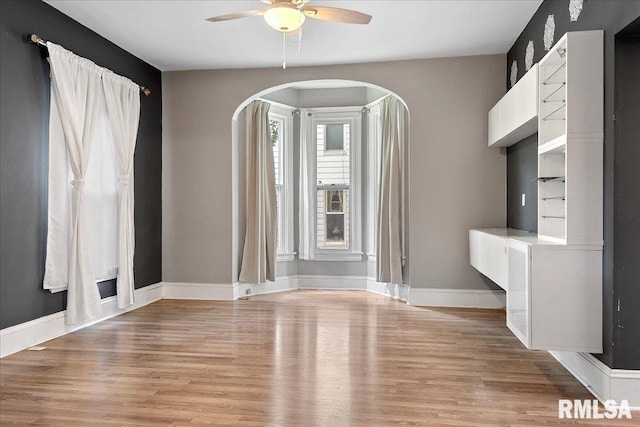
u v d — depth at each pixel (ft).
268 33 14.80
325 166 21.47
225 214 18.67
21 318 11.98
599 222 8.83
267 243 19.92
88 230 14.24
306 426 7.77
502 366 10.75
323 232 21.54
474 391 9.27
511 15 13.47
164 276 19.04
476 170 17.12
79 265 13.35
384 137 19.04
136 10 13.12
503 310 16.69
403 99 17.51
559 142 9.33
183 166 18.86
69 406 8.54
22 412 8.29
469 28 14.47
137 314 16.03
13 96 11.66
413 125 17.44
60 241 12.94
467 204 17.17
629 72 8.48
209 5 12.82
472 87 17.11
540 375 10.18
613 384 8.51
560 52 9.66
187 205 18.88
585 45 8.91
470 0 12.50
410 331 13.80
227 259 18.69
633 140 8.47
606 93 8.78
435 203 17.38
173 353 11.70
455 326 14.40
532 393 9.18
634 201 8.46
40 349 11.96
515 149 15.72
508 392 9.23
